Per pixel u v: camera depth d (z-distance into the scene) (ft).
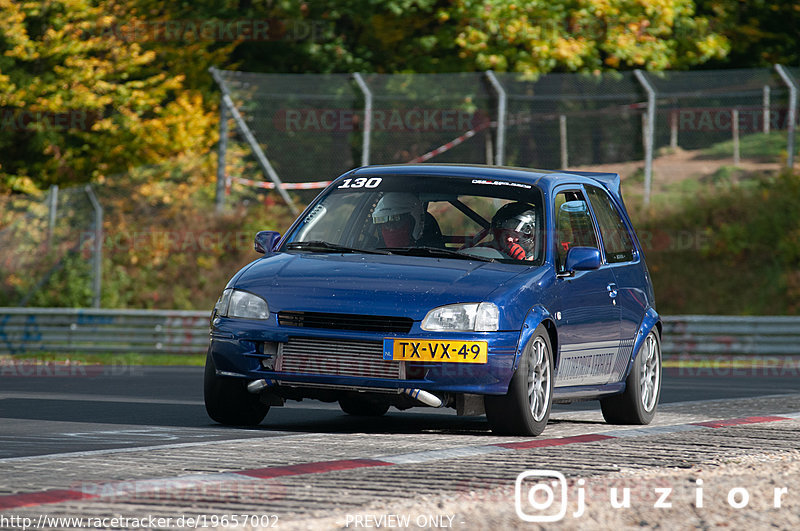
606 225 121.70
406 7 317.22
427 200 111.65
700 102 297.33
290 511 62.08
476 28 318.86
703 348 260.83
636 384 119.24
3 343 254.47
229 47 319.47
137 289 279.49
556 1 325.42
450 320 98.48
